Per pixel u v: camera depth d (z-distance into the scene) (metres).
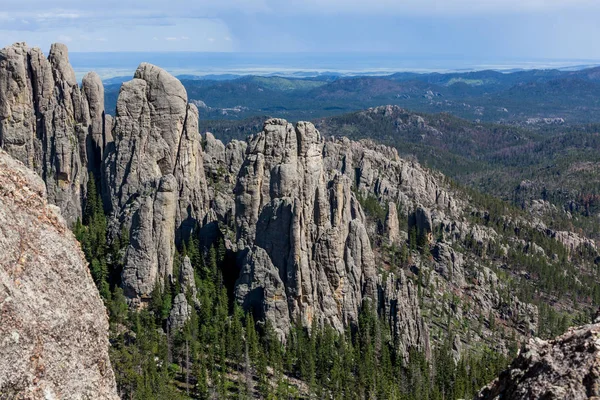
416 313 149.62
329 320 139.62
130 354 111.06
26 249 32.91
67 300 34.00
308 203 149.88
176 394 104.25
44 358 31.20
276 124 159.12
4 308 29.75
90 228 154.88
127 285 132.88
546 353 31.94
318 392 114.00
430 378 132.00
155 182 155.00
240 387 110.31
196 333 122.25
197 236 158.25
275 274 133.12
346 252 151.75
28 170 37.00
